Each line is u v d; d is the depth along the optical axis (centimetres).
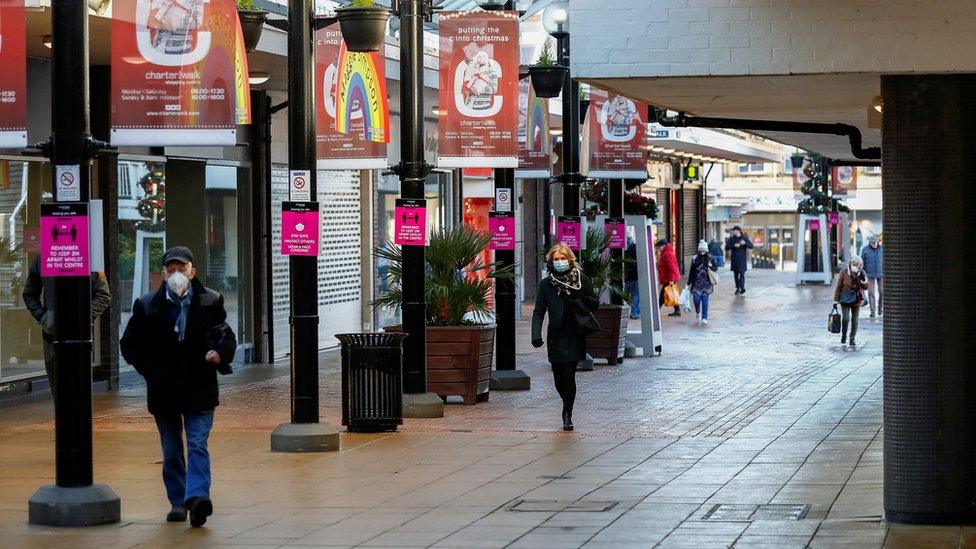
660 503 1422
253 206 3050
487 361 2375
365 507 1412
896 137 1246
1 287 2294
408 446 1844
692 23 1237
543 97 2605
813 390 2547
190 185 2831
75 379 1332
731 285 6781
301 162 1788
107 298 1948
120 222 2603
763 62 1224
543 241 5362
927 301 1250
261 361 3058
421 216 2166
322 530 1295
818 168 6662
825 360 3177
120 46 1490
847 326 3547
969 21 1187
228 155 2945
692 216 7850
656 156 6675
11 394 2314
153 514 1385
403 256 2172
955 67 1193
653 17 1241
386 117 2225
